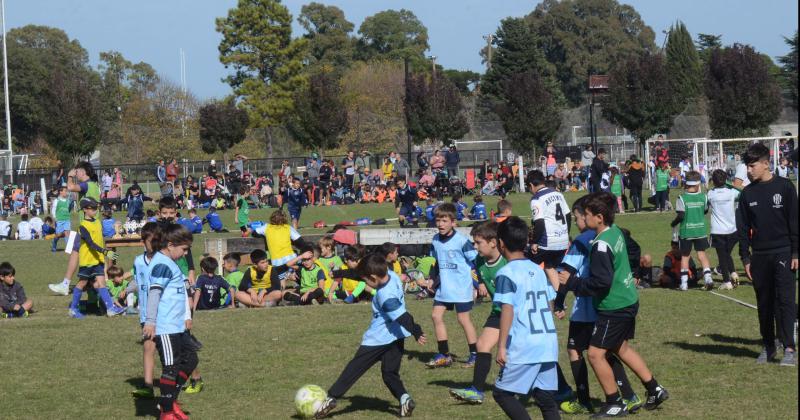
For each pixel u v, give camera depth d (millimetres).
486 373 8047
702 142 36812
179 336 7887
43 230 27719
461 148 61219
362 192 35812
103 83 92000
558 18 105562
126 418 8039
